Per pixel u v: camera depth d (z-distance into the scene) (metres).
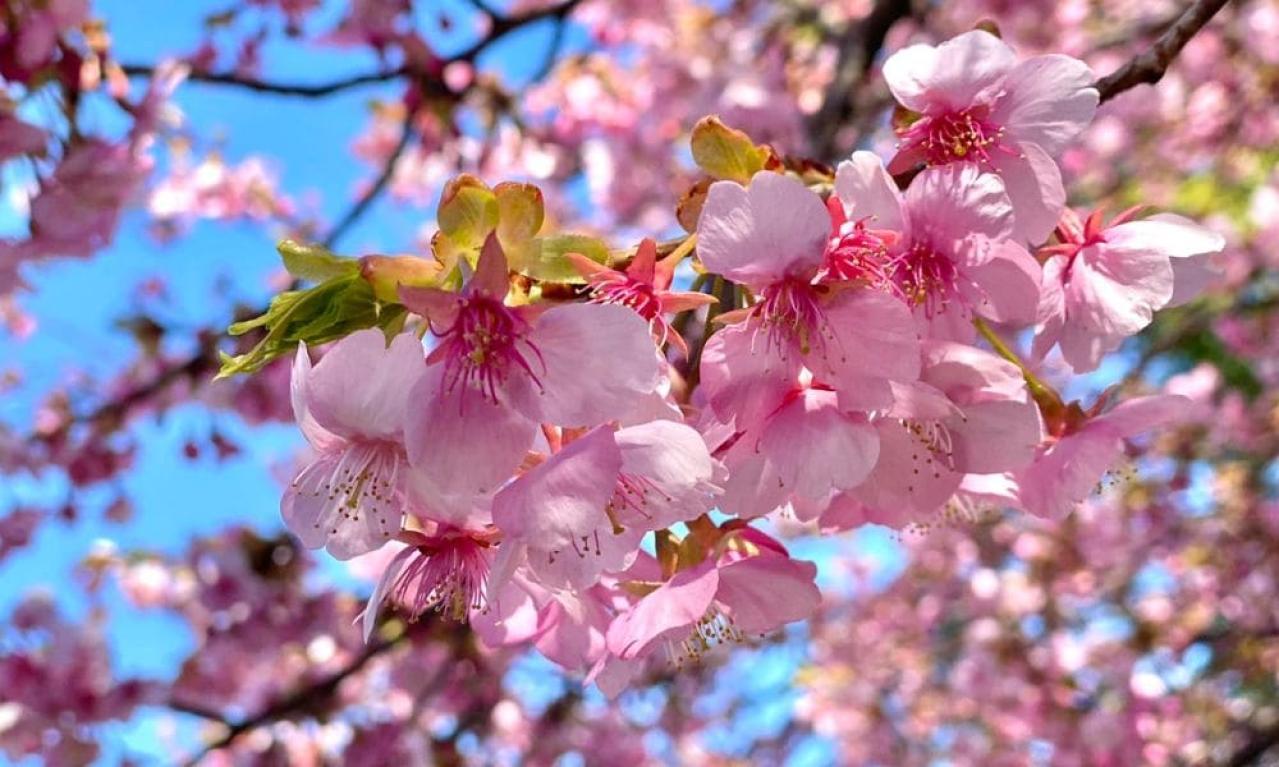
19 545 5.03
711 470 1.36
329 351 1.37
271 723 5.12
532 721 6.28
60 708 4.56
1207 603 7.30
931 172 1.51
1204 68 7.42
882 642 8.75
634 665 1.63
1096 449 1.78
